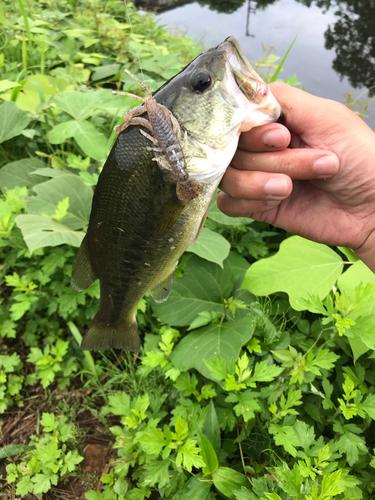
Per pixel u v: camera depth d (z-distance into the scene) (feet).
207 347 1.14
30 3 3.09
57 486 1.14
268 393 1.00
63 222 1.41
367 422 0.97
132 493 1.01
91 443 1.24
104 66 2.32
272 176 0.77
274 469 0.86
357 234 0.96
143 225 0.82
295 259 1.20
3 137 1.63
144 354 1.27
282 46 3.18
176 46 2.88
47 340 1.41
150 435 0.92
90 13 2.93
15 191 1.46
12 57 2.35
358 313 1.03
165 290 1.00
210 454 0.91
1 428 1.26
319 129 0.81
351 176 0.84
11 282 1.30
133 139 0.77
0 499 1.12
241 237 1.51
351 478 0.84
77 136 1.57
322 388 1.10
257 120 0.76
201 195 0.80
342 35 3.50
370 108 2.32
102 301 1.01
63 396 1.34
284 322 1.21
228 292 1.34
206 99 0.74
